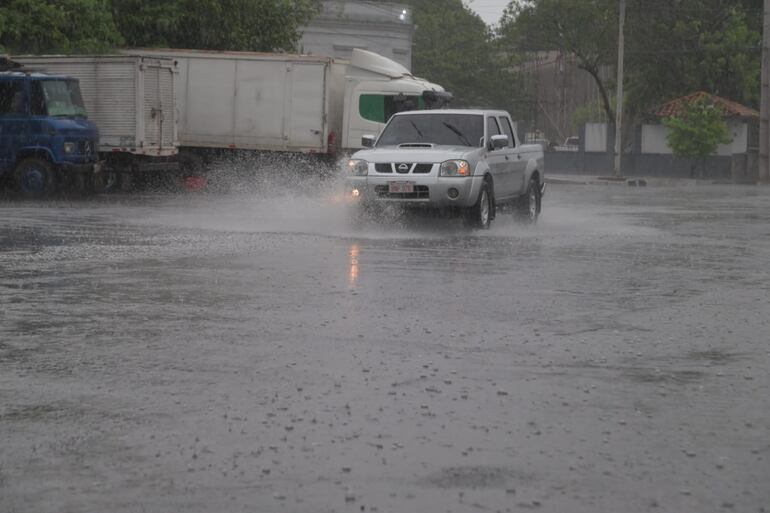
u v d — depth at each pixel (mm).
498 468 6293
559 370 8977
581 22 80875
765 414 7633
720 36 77500
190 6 44094
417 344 9984
